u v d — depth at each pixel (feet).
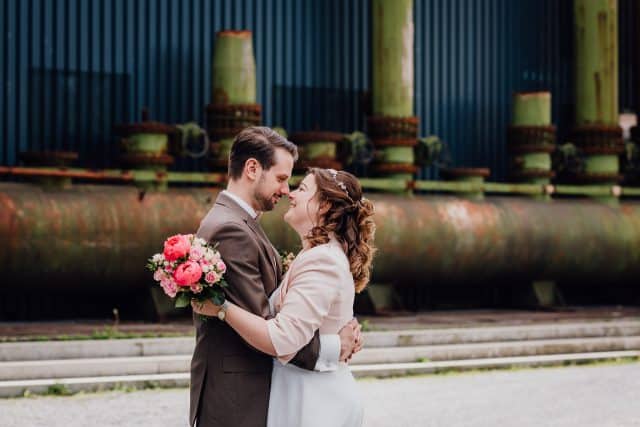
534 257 56.90
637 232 59.47
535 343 43.68
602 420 29.35
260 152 13.80
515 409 30.94
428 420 28.86
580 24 62.18
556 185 63.72
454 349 41.45
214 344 13.52
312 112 58.34
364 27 59.98
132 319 48.98
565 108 67.51
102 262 45.09
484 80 64.28
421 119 61.98
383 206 52.42
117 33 52.65
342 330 13.38
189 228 46.55
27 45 50.31
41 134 50.70
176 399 31.73
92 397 32.04
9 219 43.14
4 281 44.32
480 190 56.59
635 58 68.74
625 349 45.91
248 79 50.90
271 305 13.58
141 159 48.06
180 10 54.34
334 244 13.56
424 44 62.13
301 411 13.14
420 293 59.67
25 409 29.63
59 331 41.93
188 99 54.49
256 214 13.99
